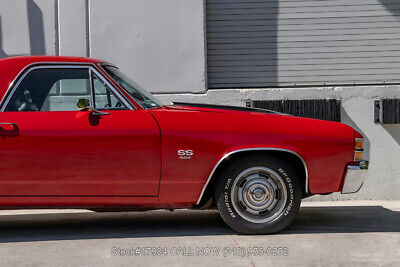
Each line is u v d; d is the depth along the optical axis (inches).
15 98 194.7
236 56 322.0
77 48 312.8
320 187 201.9
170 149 193.5
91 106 198.5
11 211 278.5
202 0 313.0
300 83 322.3
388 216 247.3
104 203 194.1
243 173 196.4
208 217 248.1
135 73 313.4
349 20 322.0
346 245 182.1
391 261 160.7
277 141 196.4
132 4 313.3
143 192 194.9
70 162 190.2
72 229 218.5
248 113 203.5
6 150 188.2
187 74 312.8
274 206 199.9
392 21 321.4
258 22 322.3
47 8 312.2
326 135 201.5
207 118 198.4
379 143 306.8
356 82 321.7
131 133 192.1
